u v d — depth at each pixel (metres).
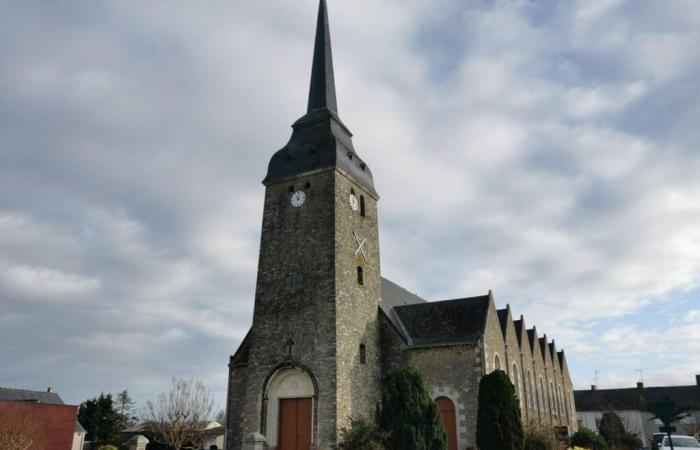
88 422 48.72
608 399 66.12
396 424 20.36
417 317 27.89
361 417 22.03
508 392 22.22
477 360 24.41
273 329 24.28
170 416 37.31
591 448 32.31
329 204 24.97
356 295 25.08
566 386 47.12
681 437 23.27
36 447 28.17
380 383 25.53
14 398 44.34
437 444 20.31
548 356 41.88
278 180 26.73
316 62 30.03
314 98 29.08
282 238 25.70
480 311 26.69
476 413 23.69
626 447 43.16
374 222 28.53
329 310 23.17
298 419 22.78
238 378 27.23
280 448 22.73
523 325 35.78
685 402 62.97
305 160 26.44
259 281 25.45
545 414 37.03
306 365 22.88
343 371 22.62
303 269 24.53
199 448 37.41
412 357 25.67
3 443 25.36
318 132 27.33
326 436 21.48
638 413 62.56
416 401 20.75
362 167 28.47
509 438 21.47
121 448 45.94
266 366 23.89
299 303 24.03
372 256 27.50
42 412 29.00
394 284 33.69
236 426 26.39
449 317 27.05
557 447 27.19
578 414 65.25
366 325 25.41
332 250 24.11
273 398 23.42
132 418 62.34
